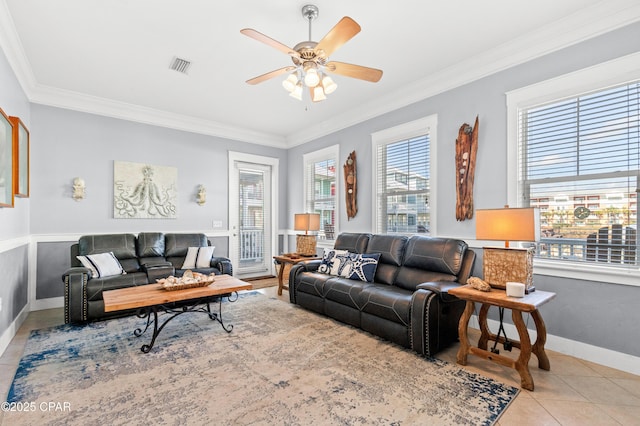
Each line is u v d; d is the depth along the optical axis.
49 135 3.92
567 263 2.62
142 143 4.64
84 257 3.55
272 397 1.91
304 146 5.80
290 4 2.35
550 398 1.92
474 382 2.10
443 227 3.52
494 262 2.41
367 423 1.67
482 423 1.67
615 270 2.35
